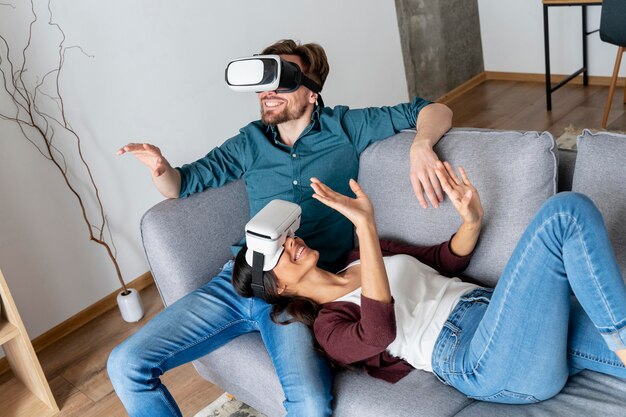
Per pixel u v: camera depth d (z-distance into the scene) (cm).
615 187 154
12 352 236
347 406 157
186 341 182
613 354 140
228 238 210
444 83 441
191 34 304
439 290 167
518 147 170
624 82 407
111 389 241
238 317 189
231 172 212
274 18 337
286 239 169
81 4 267
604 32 335
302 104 201
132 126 291
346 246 205
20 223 261
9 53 249
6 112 252
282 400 175
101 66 276
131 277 301
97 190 282
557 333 135
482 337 143
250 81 186
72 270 279
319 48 208
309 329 173
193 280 204
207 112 317
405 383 157
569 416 137
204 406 221
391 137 199
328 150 202
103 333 275
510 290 136
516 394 143
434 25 423
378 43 394
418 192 178
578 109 389
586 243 127
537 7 427
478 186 174
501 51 454
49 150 259
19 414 233
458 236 170
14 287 263
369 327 148
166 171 198
